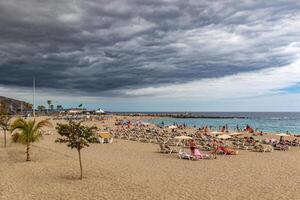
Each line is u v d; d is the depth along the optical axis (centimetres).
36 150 3147
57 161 2530
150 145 3806
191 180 1895
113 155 2927
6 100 19700
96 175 2023
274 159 2755
